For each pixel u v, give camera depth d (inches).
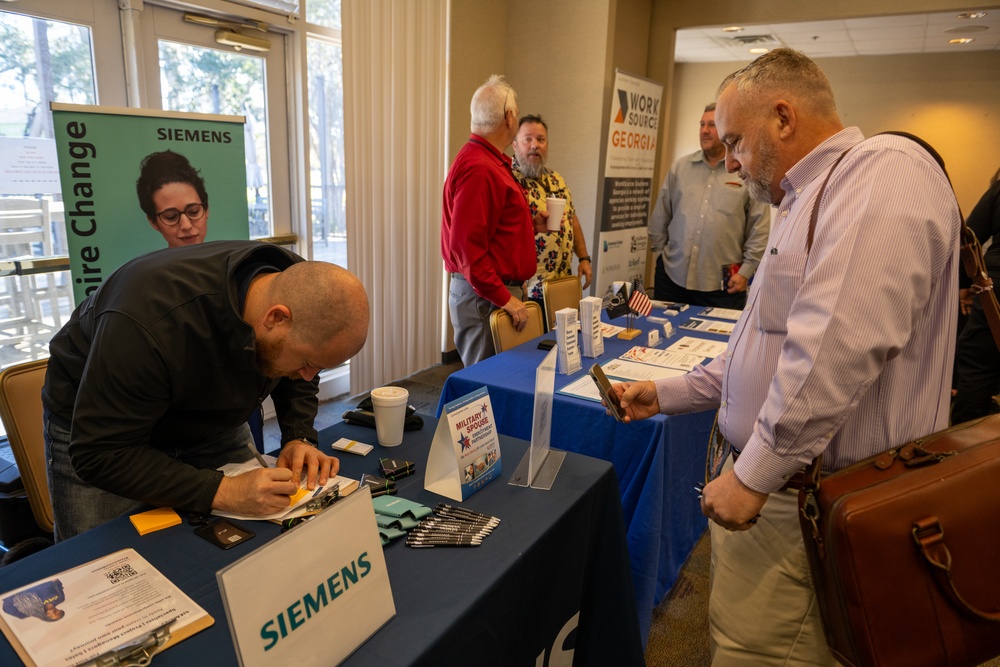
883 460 38.1
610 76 169.3
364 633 31.3
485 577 36.8
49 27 93.9
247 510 40.5
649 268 234.4
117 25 101.7
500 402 74.8
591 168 173.8
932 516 35.3
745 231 146.6
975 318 109.6
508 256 109.6
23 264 95.0
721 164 145.2
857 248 35.6
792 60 42.7
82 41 98.1
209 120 93.9
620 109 167.8
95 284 85.9
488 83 107.1
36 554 36.9
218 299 41.1
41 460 55.1
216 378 43.6
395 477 47.9
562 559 46.1
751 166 44.9
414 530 41.0
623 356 87.8
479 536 40.4
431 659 31.6
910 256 35.2
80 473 39.2
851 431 39.9
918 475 36.5
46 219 97.9
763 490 38.5
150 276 41.2
